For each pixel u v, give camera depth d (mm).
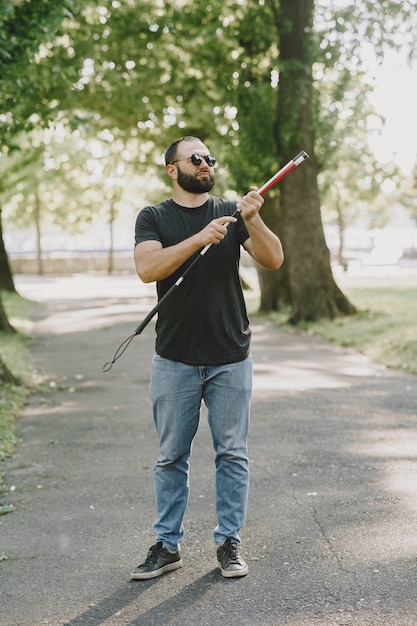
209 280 3926
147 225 3984
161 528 4082
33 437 7219
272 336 15203
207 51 17750
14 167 27078
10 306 22641
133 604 3707
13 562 4277
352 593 3672
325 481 5434
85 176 39125
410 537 4312
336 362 11398
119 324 18297
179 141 4020
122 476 5855
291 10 16422
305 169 16781
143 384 9938
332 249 60906
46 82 12836
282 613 3520
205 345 3973
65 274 50125
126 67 18312
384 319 15664
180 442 4059
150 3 17578
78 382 10242
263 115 17000
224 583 3883
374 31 15734
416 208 59688
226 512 4051
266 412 7797
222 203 4090
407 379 9594
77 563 4234
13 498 5422
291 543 4336
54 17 9391
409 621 3373
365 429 6938
